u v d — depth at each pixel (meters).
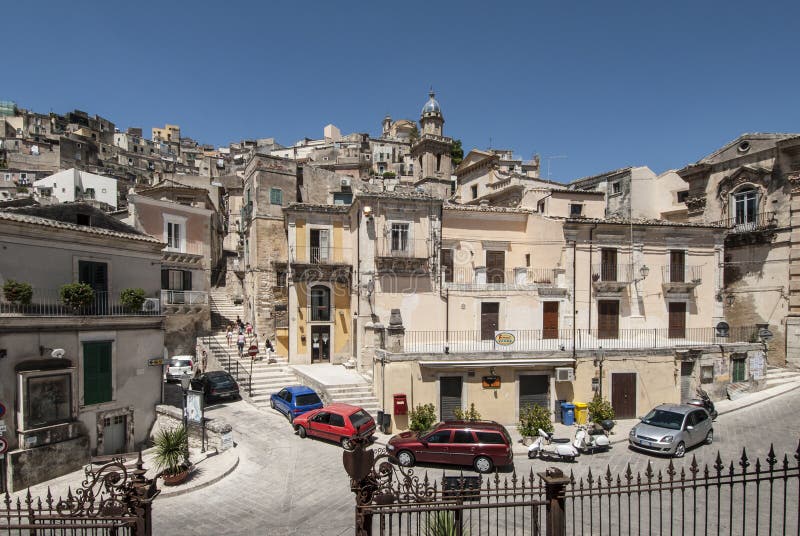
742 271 29.73
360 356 26.02
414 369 20.75
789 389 24.53
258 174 31.77
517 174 37.59
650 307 27.70
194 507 13.18
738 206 30.14
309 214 29.92
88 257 17.78
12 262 15.52
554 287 26.50
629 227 27.41
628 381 22.70
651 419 18.70
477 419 19.80
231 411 22.12
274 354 29.11
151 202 29.88
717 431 20.00
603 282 26.59
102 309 18.08
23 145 62.44
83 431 16.67
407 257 26.19
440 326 26.14
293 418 20.34
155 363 19.70
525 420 18.95
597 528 11.51
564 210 32.38
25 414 15.18
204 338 31.08
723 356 24.47
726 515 12.20
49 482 15.16
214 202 50.59
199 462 16.23
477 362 21.08
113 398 17.97
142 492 7.11
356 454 7.20
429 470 16.00
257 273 31.41
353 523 12.14
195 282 32.06
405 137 98.94
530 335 26.17
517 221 30.47
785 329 27.44
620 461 16.97
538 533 7.39
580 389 22.11
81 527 7.01
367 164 57.03
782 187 27.77
